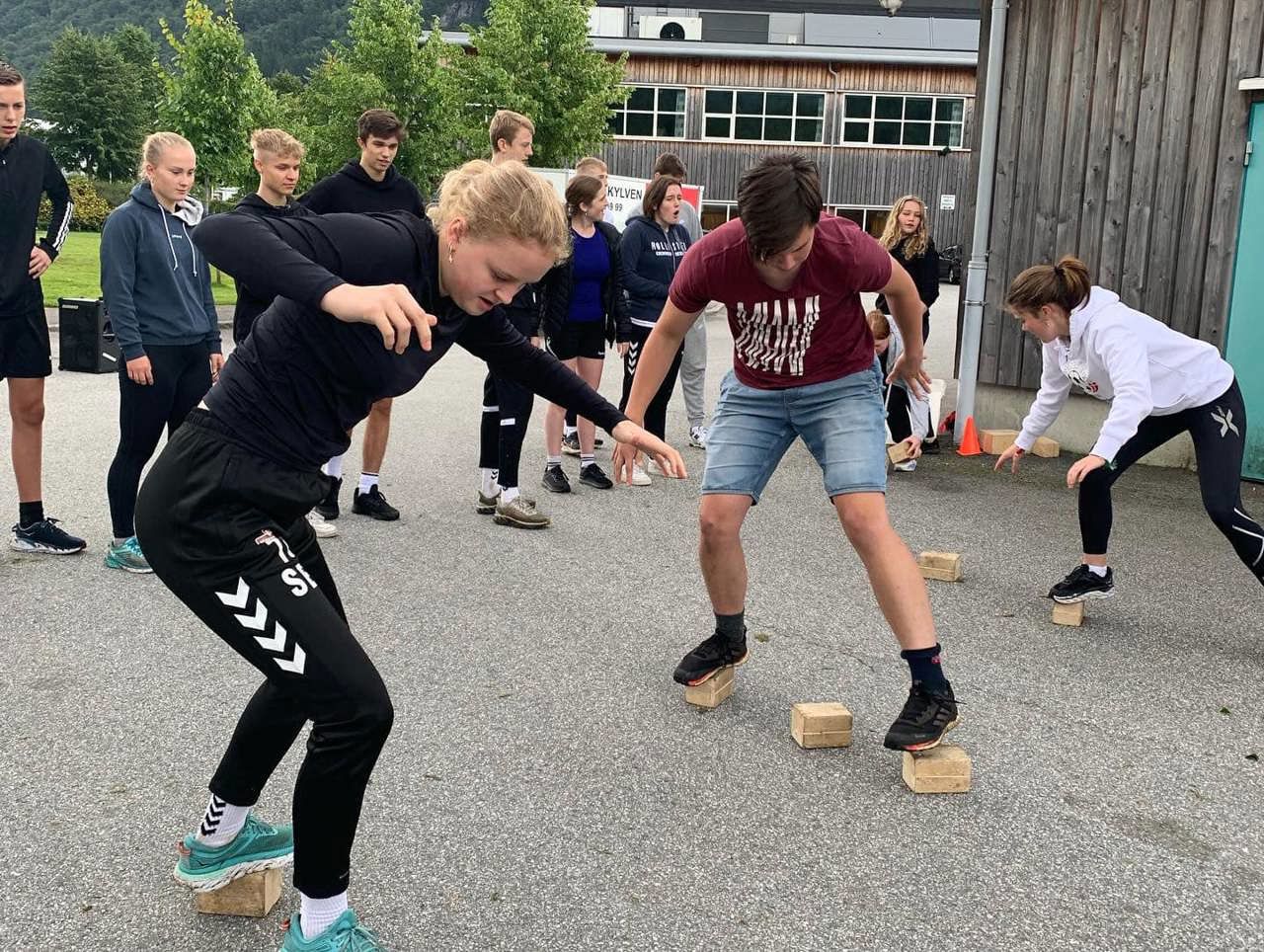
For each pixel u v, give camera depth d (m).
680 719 3.77
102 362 11.58
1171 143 8.01
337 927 2.28
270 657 2.17
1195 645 4.59
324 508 6.12
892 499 7.20
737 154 40.44
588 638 4.52
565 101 28.88
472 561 5.57
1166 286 8.15
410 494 7.00
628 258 7.31
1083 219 8.51
